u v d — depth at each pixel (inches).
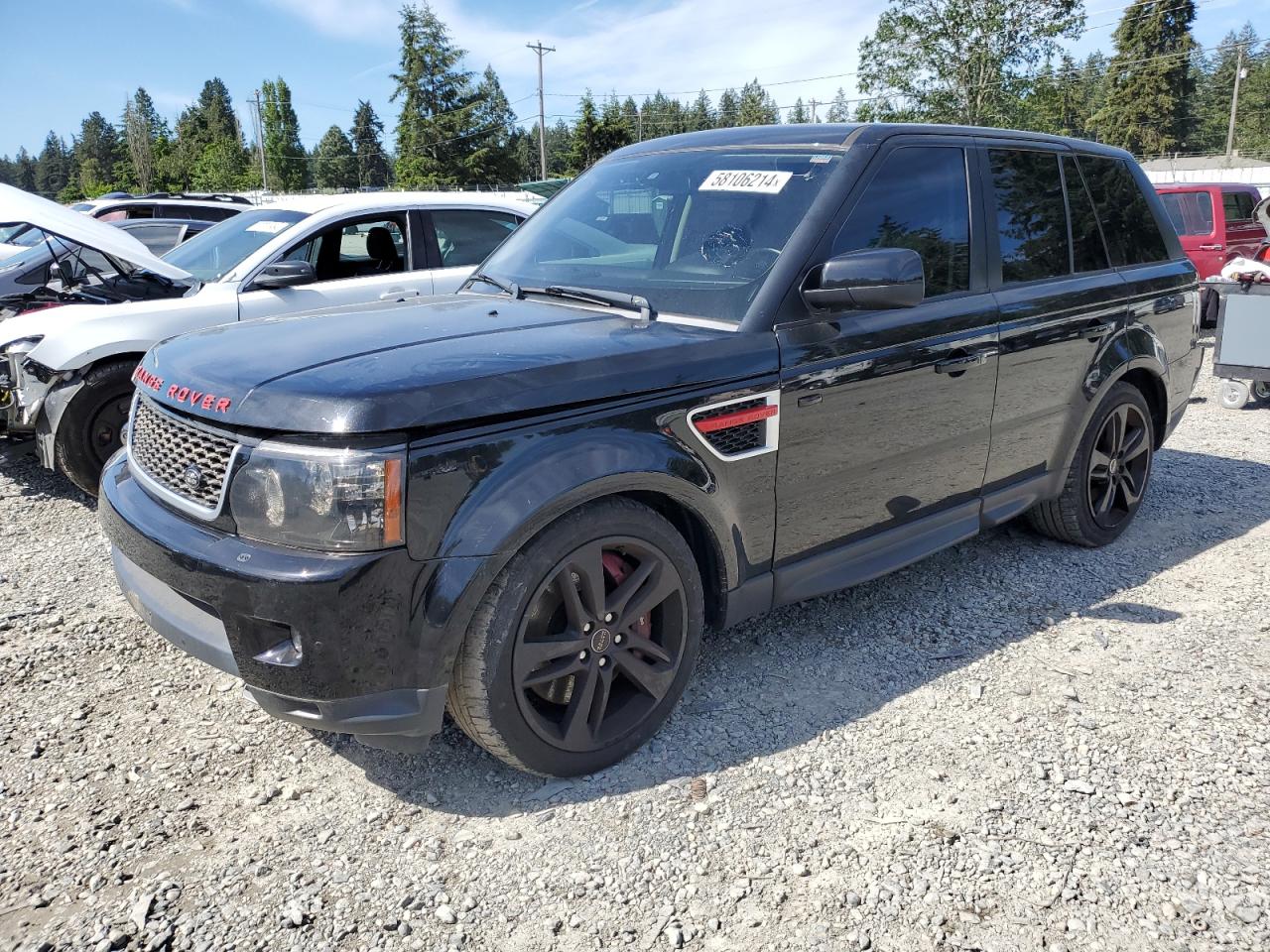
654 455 102.7
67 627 146.5
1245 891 90.4
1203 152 3528.5
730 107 4803.2
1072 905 88.6
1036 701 125.1
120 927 85.2
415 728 93.7
